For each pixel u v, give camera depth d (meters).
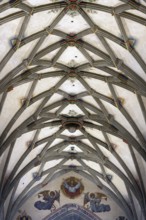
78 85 32.88
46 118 35.69
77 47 29.31
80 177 44.97
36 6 26.00
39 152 39.66
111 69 30.05
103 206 44.09
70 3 26.19
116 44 27.84
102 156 39.56
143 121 31.98
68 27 28.06
